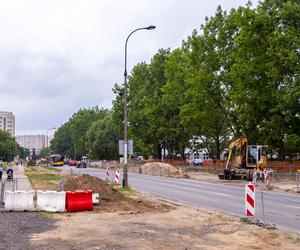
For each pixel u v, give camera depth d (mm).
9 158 158125
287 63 38594
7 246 9578
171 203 19203
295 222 13961
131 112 73375
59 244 9898
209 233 11445
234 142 42656
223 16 54406
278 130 42469
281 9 42812
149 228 12172
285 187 30984
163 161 70812
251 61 43281
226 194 24719
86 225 12648
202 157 110875
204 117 53094
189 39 61656
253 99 42969
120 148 27969
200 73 52469
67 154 177750
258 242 10305
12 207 15531
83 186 20797
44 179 37406
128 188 27000
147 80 73500
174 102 63594
